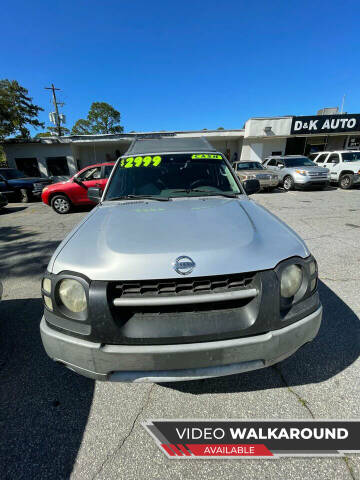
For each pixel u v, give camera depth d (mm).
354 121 17516
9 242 5188
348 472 1234
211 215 1793
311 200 8617
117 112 50188
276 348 1301
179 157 2719
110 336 1237
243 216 1774
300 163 11586
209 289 1274
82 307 1271
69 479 1219
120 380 1305
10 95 24875
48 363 1938
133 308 1307
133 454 1322
